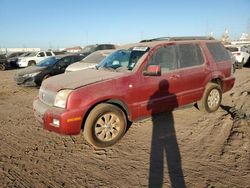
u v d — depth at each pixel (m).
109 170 4.12
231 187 3.56
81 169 4.18
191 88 6.11
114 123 4.98
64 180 3.87
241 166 4.09
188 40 6.31
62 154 4.75
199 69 6.21
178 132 5.57
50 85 5.05
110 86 4.84
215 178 3.78
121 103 5.04
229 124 5.87
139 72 5.21
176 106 5.91
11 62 25.95
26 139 5.50
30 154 4.77
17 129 6.15
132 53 5.69
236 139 5.04
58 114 4.50
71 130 4.52
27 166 4.31
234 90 10.08
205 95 6.50
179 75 5.80
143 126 5.99
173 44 5.88
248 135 5.19
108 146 4.97
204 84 6.38
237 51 18.97
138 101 5.21
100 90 4.72
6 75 19.67
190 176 3.86
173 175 3.90
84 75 5.30
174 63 5.82
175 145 4.95
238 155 4.45
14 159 4.57
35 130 6.05
